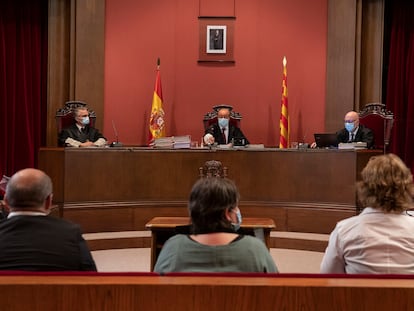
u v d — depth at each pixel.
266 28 7.74
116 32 7.66
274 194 6.06
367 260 2.08
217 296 1.59
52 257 2.11
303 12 7.69
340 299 1.58
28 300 1.58
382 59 7.70
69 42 7.66
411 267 2.05
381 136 6.96
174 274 1.70
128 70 7.68
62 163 5.82
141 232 5.92
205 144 6.53
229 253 1.95
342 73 7.57
